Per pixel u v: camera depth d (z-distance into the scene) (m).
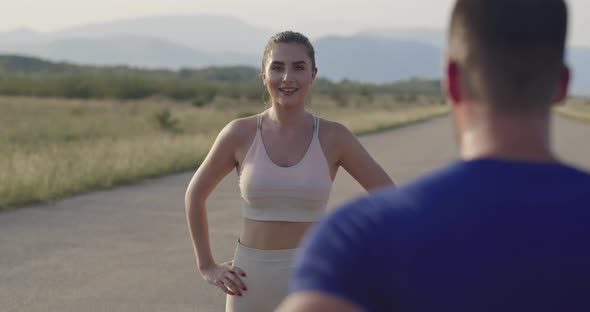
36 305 5.75
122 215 9.91
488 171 1.26
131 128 30.42
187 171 15.42
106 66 160.50
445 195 1.24
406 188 1.28
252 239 3.12
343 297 1.19
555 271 1.18
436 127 39.50
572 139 27.75
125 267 6.98
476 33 1.25
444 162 17.48
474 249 1.19
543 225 1.20
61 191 11.60
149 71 159.62
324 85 119.12
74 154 15.45
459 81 1.33
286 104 3.09
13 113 39.97
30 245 7.94
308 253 1.24
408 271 1.19
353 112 58.75
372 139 27.59
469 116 1.32
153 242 8.16
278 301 3.08
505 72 1.24
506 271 1.18
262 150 3.11
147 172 14.41
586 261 1.18
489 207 1.21
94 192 12.16
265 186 3.06
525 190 1.23
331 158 3.14
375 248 1.21
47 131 27.41
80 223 9.28
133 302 5.84
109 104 58.72
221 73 169.25
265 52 3.19
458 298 1.18
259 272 3.08
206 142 19.12
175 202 11.13
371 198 1.28
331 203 10.98
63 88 77.94
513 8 1.23
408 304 1.20
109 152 15.83
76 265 7.05
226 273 3.11
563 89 1.34
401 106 98.06
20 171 11.72
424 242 1.20
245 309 3.11
